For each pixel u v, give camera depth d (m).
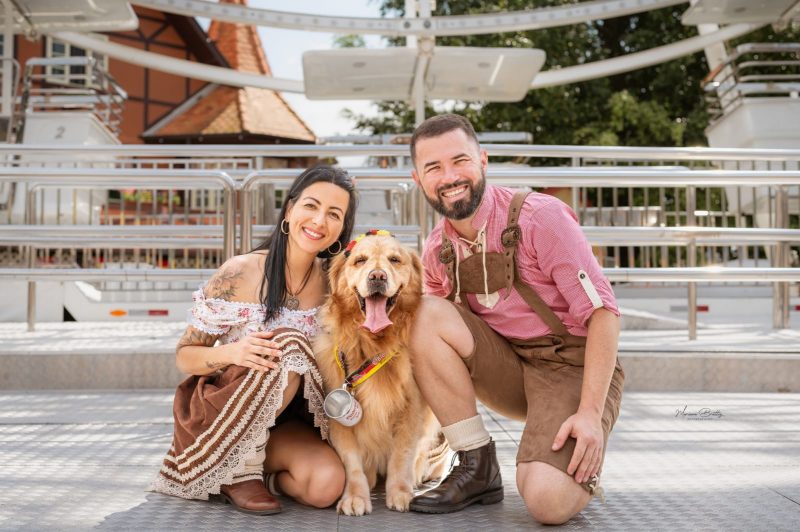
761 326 6.73
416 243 4.78
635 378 4.47
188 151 5.43
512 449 3.16
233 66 20.50
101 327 6.23
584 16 8.80
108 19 8.35
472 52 8.23
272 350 2.28
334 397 2.34
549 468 2.11
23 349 4.50
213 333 2.48
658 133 15.02
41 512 2.14
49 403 3.98
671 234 4.68
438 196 2.42
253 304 2.50
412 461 2.46
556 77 10.65
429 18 8.20
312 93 9.59
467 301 2.61
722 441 3.17
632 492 2.41
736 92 9.78
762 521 2.08
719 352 4.47
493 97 10.05
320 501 2.28
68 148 4.97
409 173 4.34
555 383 2.39
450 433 2.41
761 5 7.93
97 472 2.63
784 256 6.01
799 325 6.76
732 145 9.68
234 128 16.92
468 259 2.54
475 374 2.49
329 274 2.57
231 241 4.41
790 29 13.59
